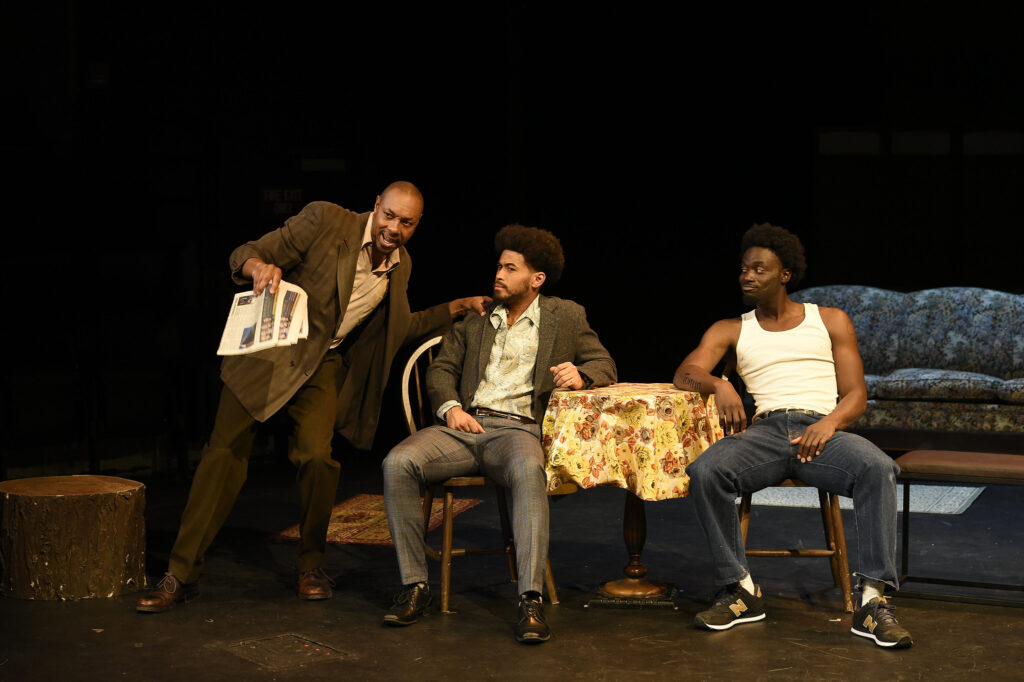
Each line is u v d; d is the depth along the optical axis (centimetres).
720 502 339
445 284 715
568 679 295
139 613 354
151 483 576
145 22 578
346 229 362
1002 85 688
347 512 499
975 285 707
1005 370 565
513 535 370
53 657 314
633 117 725
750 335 365
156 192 587
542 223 734
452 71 697
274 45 621
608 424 340
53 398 557
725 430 354
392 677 298
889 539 325
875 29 700
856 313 603
